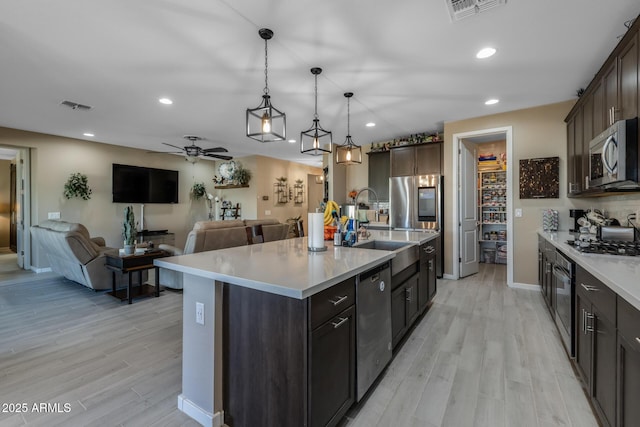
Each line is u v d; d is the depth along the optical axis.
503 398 1.83
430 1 1.94
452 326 2.88
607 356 1.46
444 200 4.76
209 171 8.29
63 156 5.53
